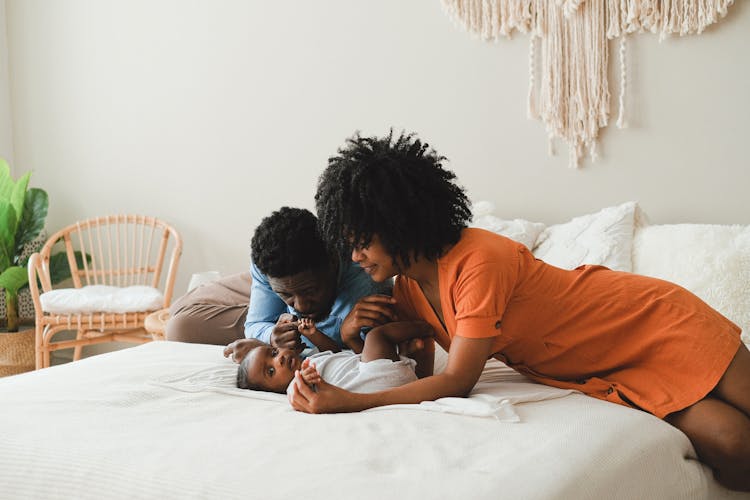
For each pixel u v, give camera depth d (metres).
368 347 1.57
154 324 2.75
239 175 3.35
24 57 3.85
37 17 3.79
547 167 2.65
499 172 2.75
